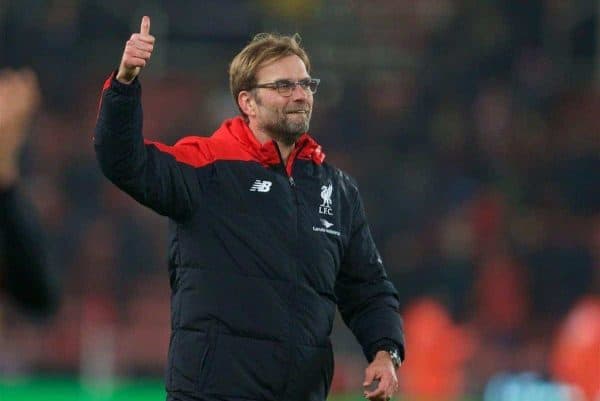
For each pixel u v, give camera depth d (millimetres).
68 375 46469
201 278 15703
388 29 60062
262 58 16312
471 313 51438
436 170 57125
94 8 57875
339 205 16578
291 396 15656
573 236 55812
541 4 60438
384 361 16406
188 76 58688
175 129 57375
